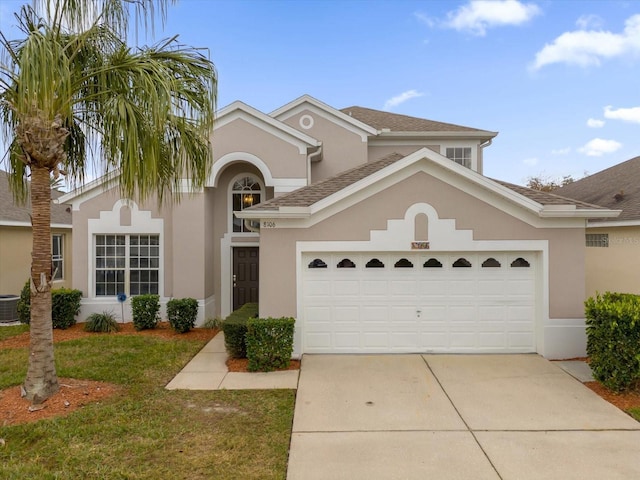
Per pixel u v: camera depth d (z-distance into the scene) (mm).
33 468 4672
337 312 9594
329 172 15695
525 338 9539
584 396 7012
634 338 6789
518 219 9320
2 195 16266
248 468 4758
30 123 6117
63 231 18125
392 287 9609
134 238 13242
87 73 6902
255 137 12711
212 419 6078
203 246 12617
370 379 7891
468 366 8625
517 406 6609
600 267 15211
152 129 6273
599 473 4676
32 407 6297
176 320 11664
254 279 13766
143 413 6246
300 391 7277
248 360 8719
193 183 7805
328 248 9367
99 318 11953
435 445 5352
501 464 4883
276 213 9023
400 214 9375
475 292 9562
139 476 4562
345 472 4707
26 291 12766
